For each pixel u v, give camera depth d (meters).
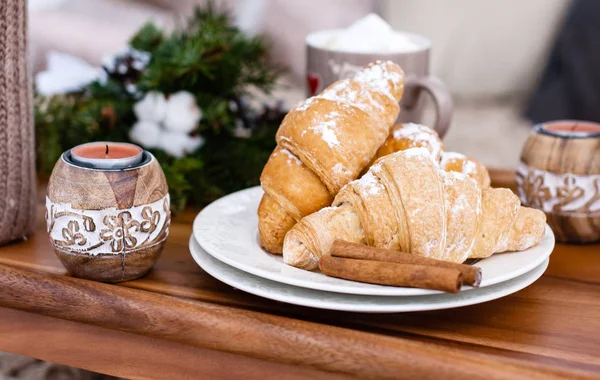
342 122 0.68
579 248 0.77
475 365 0.62
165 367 0.67
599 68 1.47
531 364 0.62
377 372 0.63
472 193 0.67
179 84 0.86
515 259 0.68
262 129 0.89
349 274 0.65
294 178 0.69
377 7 1.57
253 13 1.56
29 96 0.75
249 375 0.65
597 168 0.75
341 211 0.67
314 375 0.64
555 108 1.54
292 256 0.67
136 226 0.68
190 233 0.78
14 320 0.69
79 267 0.69
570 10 1.53
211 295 0.69
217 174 0.85
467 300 0.65
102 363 0.68
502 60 1.62
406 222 0.66
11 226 0.74
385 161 0.67
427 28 1.59
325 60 0.82
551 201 0.76
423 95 0.83
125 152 0.70
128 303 0.66
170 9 1.65
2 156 0.73
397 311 0.64
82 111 0.88
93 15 1.61
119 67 0.90
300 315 0.67
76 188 0.67
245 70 0.90
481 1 1.57
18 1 0.72
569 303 0.70
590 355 0.64
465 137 1.54
